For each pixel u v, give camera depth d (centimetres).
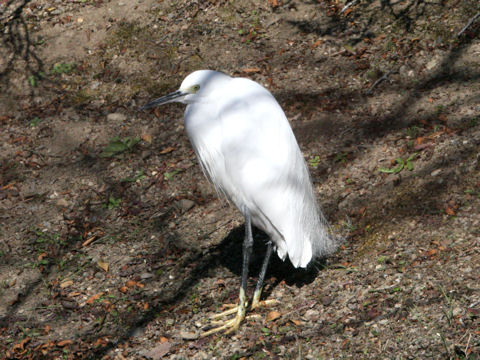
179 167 1130
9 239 1036
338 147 1085
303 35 1341
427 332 703
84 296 914
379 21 1319
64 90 1346
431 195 912
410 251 834
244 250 821
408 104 1121
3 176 1170
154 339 817
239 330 803
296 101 1204
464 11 1262
